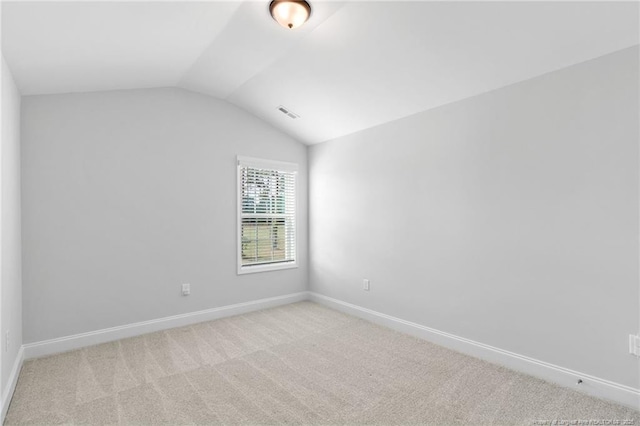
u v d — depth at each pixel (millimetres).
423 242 3344
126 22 2180
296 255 4758
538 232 2525
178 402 2213
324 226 4551
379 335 3439
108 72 2928
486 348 2842
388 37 2490
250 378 2531
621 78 2135
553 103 2434
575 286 2346
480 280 2887
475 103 2906
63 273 3084
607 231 2205
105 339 3275
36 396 2289
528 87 2566
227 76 3461
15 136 2648
